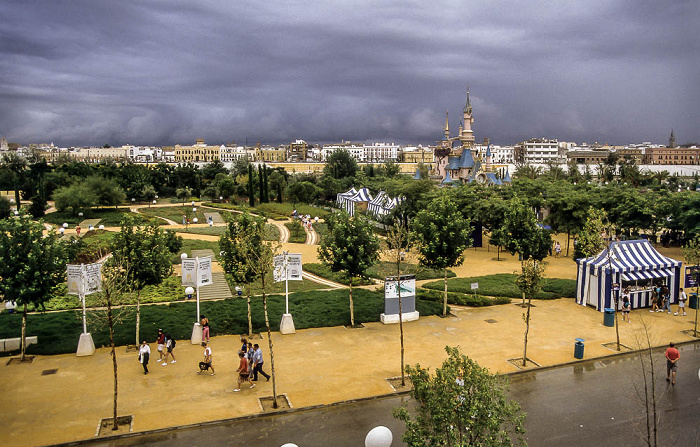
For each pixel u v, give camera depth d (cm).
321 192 13975
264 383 2755
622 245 4253
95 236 7556
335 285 5062
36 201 10031
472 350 3250
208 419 2348
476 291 4625
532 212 4853
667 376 2816
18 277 2927
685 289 4753
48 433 2217
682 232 6906
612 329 3691
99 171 13638
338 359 3098
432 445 1537
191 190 14550
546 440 2186
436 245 3891
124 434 2216
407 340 3438
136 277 3231
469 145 14062
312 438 2214
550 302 4444
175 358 3091
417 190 7738
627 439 2205
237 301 4153
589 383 2792
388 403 2558
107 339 3316
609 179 15150
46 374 2845
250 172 12662
